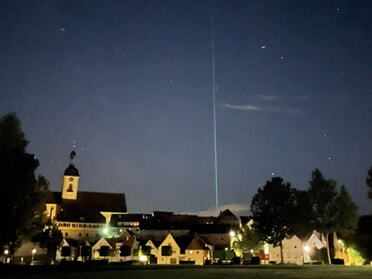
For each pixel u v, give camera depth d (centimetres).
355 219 6525
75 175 15112
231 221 15500
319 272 3600
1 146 4119
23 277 2852
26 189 4484
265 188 6800
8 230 4203
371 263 7662
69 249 9125
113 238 11856
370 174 5838
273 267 4612
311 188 6638
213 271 3734
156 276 3050
